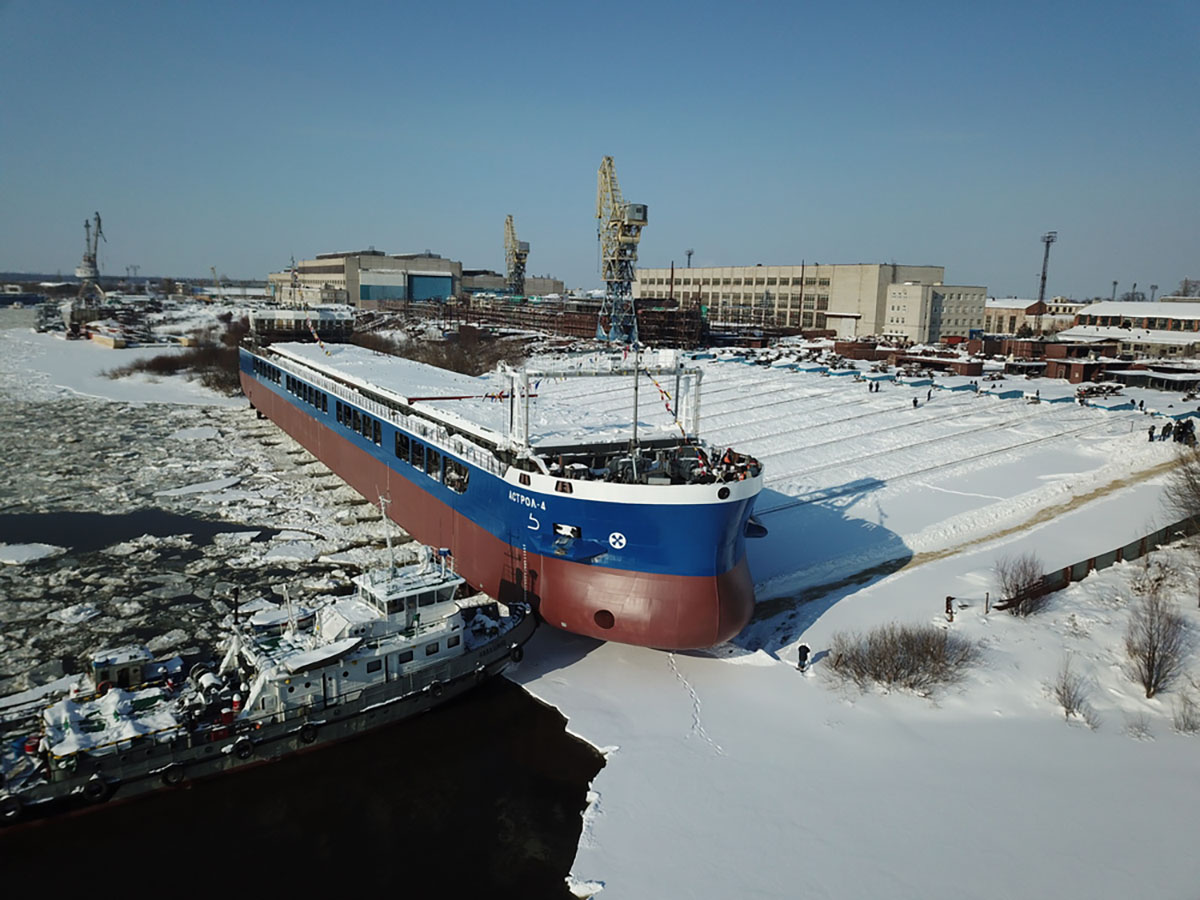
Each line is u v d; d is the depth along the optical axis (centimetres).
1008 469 5100
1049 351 9994
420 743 2277
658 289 19362
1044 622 2853
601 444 2945
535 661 2700
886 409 6844
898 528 4053
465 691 2462
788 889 1697
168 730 1986
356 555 3762
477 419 3381
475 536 3112
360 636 2277
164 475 5238
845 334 14950
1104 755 2153
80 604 3178
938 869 1744
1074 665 2562
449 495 3322
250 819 1984
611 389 7894
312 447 5509
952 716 2338
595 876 1745
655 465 2789
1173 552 3462
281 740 2111
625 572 2562
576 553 2608
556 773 2152
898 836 1848
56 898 1723
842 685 2492
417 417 3703
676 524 2447
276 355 6669
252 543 3922
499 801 2052
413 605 2369
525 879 1781
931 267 15400
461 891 1745
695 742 2230
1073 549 3728
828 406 7000
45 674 2623
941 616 2966
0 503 4547
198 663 2519
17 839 1888
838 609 3066
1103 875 1722
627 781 2062
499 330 14938
